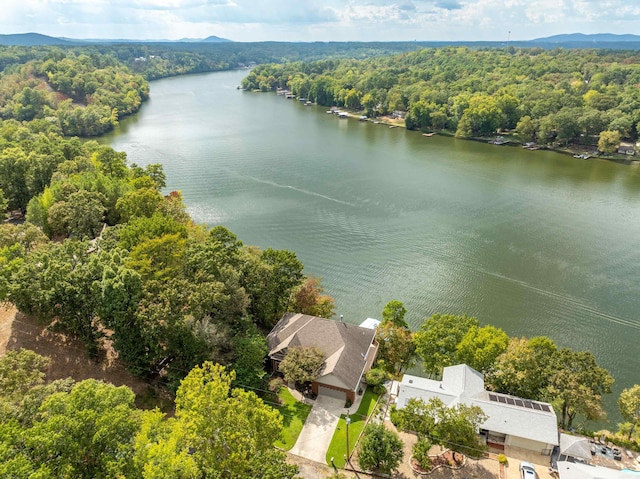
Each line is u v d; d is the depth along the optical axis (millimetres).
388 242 102375
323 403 55000
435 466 46500
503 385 54375
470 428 45250
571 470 43969
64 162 107875
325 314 71000
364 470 45875
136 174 111750
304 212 117312
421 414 47438
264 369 60000
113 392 36844
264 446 38062
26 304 53094
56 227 83562
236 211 117438
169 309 52375
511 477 45438
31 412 36750
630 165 164750
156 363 57375
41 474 28156
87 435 33094
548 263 94125
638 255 97500
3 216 93250
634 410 51656
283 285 69000
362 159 166625
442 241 102812
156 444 33344
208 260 59750
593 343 72000
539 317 77812
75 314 54656
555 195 132125
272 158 164250
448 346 59125
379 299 82188
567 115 184000
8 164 100625
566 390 49969
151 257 61688
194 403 37469
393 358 63781
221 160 160375
